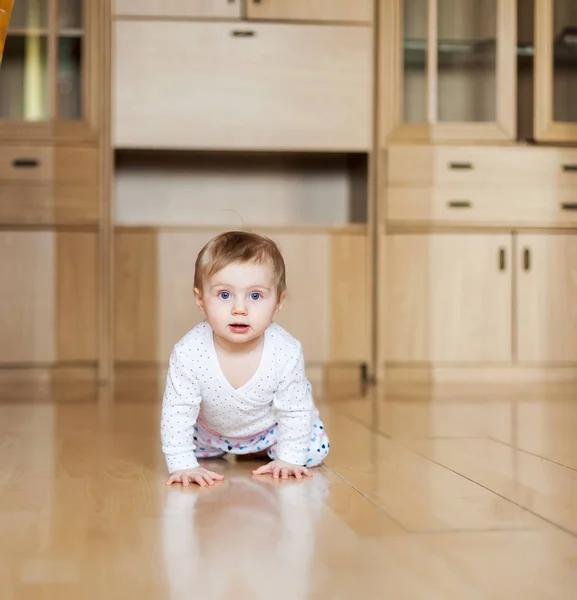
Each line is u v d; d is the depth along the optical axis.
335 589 0.85
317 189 3.60
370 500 1.24
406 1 3.22
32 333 3.10
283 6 3.17
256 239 1.34
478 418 2.18
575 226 3.26
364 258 3.23
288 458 1.44
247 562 0.94
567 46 3.30
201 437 1.53
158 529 1.08
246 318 1.30
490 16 3.25
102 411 2.31
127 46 3.11
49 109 3.10
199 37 3.14
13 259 3.09
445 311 3.23
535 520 1.13
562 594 0.83
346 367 3.23
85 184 3.10
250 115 3.17
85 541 1.02
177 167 3.55
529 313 3.25
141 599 0.82
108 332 3.10
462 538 1.04
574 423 2.09
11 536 1.05
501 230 3.24
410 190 3.21
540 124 3.28
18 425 2.05
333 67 3.20
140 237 3.13
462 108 3.26
